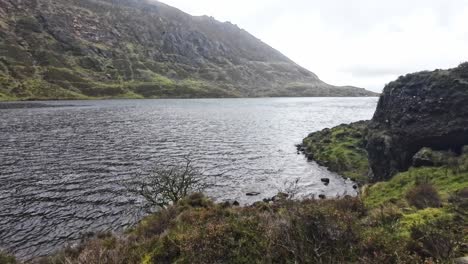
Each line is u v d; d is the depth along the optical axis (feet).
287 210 35.86
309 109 573.33
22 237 81.20
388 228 34.96
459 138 79.77
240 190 118.32
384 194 67.10
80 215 94.58
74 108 491.72
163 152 185.37
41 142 208.85
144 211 96.17
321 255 27.76
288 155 181.57
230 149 197.88
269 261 29.25
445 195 49.08
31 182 125.80
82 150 186.39
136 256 38.73
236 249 31.83
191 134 255.50
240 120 370.53
